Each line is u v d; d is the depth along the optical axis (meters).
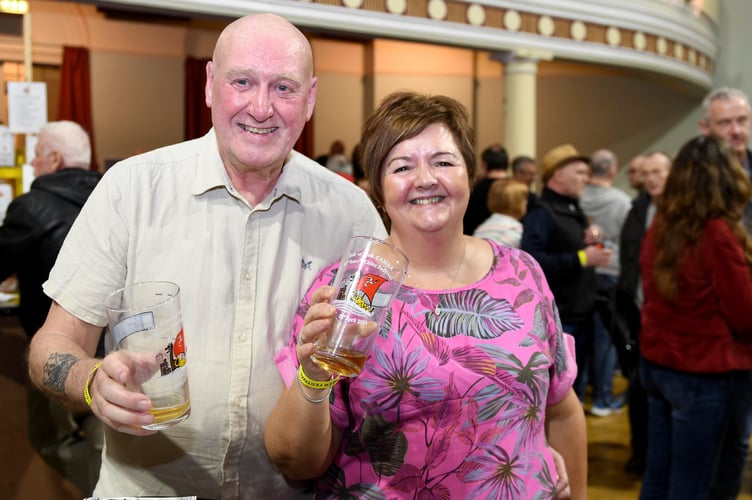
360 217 1.37
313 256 1.30
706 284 1.95
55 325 1.15
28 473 2.53
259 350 1.21
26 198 2.17
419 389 1.05
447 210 1.10
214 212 1.22
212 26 7.92
